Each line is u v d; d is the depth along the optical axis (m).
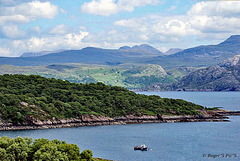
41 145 126.31
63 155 121.44
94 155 162.75
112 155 164.25
